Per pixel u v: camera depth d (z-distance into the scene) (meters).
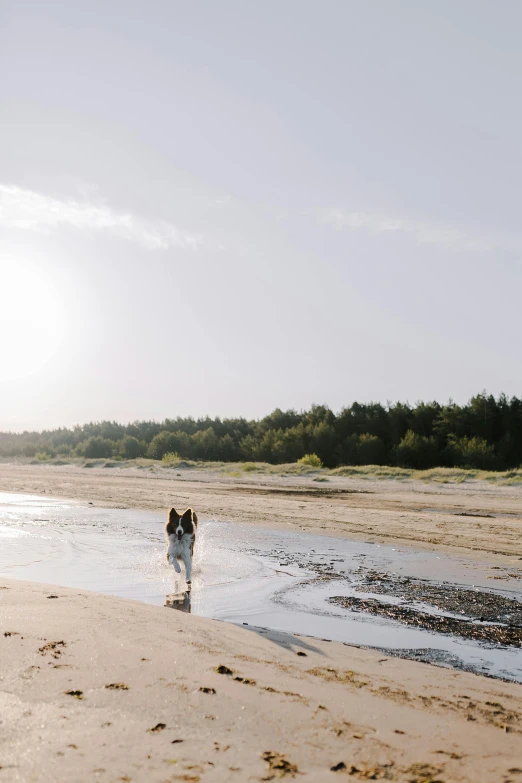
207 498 25.20
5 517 19.19
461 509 21.95
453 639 7.16
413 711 4.51
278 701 4.52
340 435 61.28
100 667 5.00
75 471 50.94
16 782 3.18
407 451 54.00
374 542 14.77
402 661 6.01
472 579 10.66
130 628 6.30
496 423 58.97
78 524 17.53
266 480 37.44
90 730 3.82
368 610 8.50
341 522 18.12
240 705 4.38
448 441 55.19
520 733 4.16
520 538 15.25
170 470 48.25
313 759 3.60
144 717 4.07
